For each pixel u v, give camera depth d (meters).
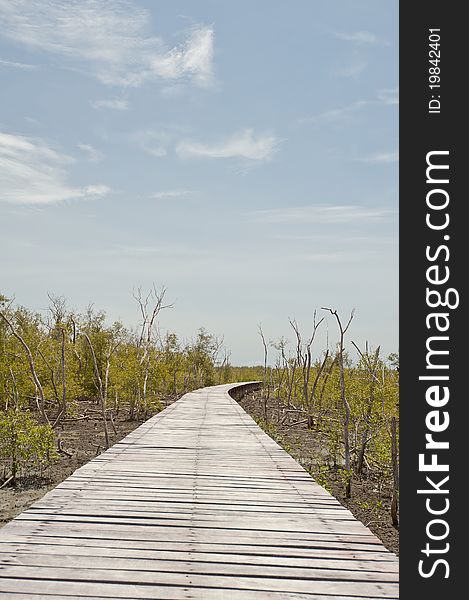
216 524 4.47
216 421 12.30
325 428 12.09
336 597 3.15
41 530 4.17
